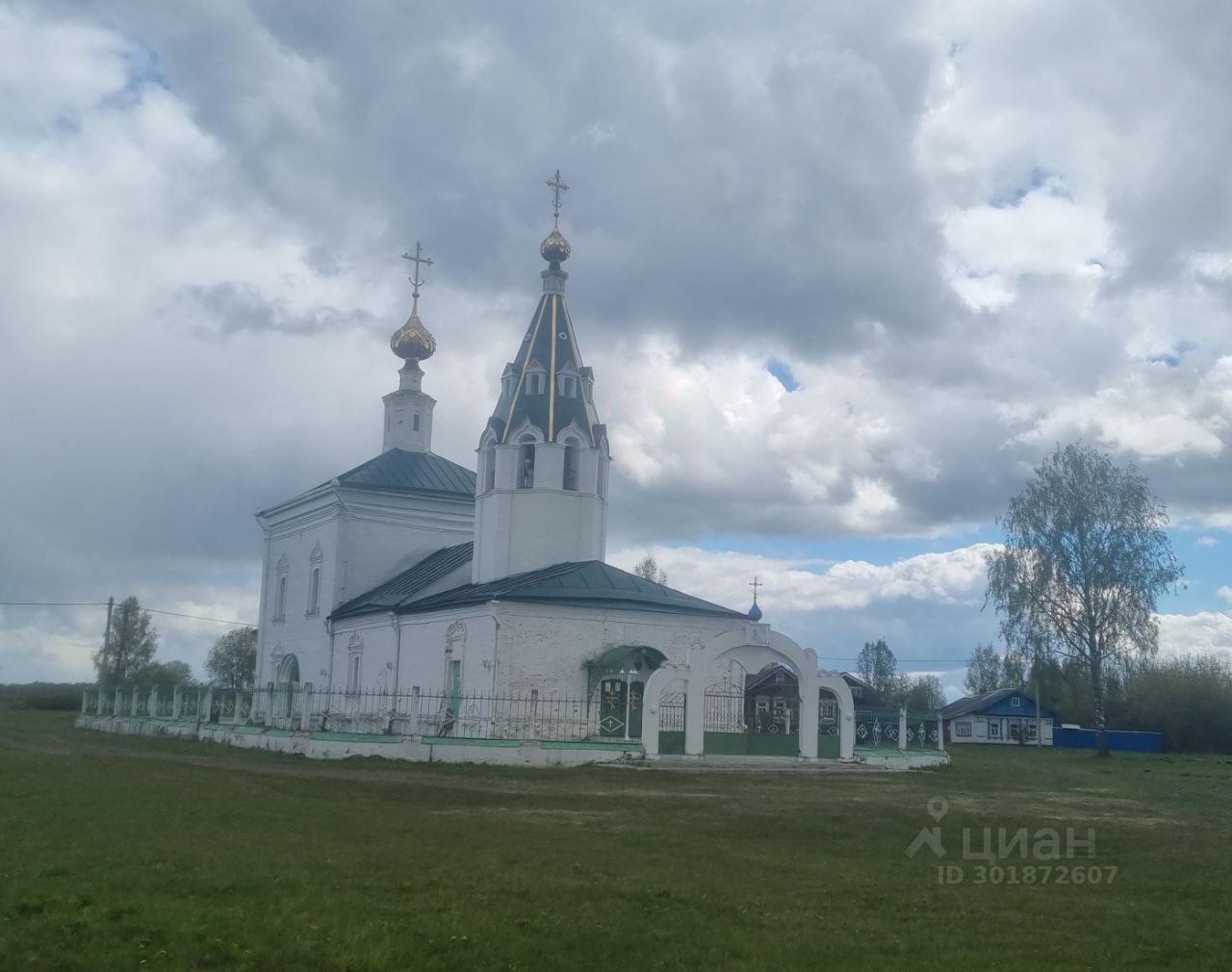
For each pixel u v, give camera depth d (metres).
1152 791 28.03
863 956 9.98
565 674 35.44
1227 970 9.96
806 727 32.91
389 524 49.69
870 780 28.25
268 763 28.41
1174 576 55.22
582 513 40.84
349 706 43.62
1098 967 9.89
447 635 38.38
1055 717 78.56
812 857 15.31
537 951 9.75
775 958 9.80
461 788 22.84
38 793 19.11
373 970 9.06
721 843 16.17
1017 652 57.12
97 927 9.77
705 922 11.00
